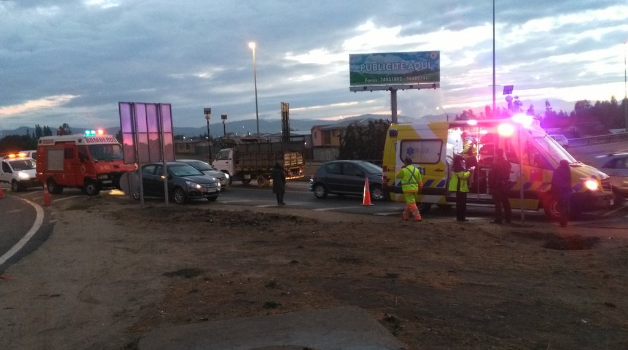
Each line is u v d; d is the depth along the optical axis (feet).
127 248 32.17
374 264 25.09
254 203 63.72
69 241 35.60
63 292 22.39
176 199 64.28
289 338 15.02
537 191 43.01
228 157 94.07
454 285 21.22
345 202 61.82
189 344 14.90
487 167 46.42
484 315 17.40
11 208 65.26
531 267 24.63
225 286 21.56
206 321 17.08
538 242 33.58
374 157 124.47
